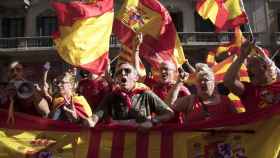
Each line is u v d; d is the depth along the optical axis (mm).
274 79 6188
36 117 6082
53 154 5910
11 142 6023
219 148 5629
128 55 9578
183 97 6316
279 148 5461
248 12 33812
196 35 33125
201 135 5715
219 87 6559
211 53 12383
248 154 5543
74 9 7934
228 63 9844
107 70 8125
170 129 5785
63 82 7125
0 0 34062
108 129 5867
